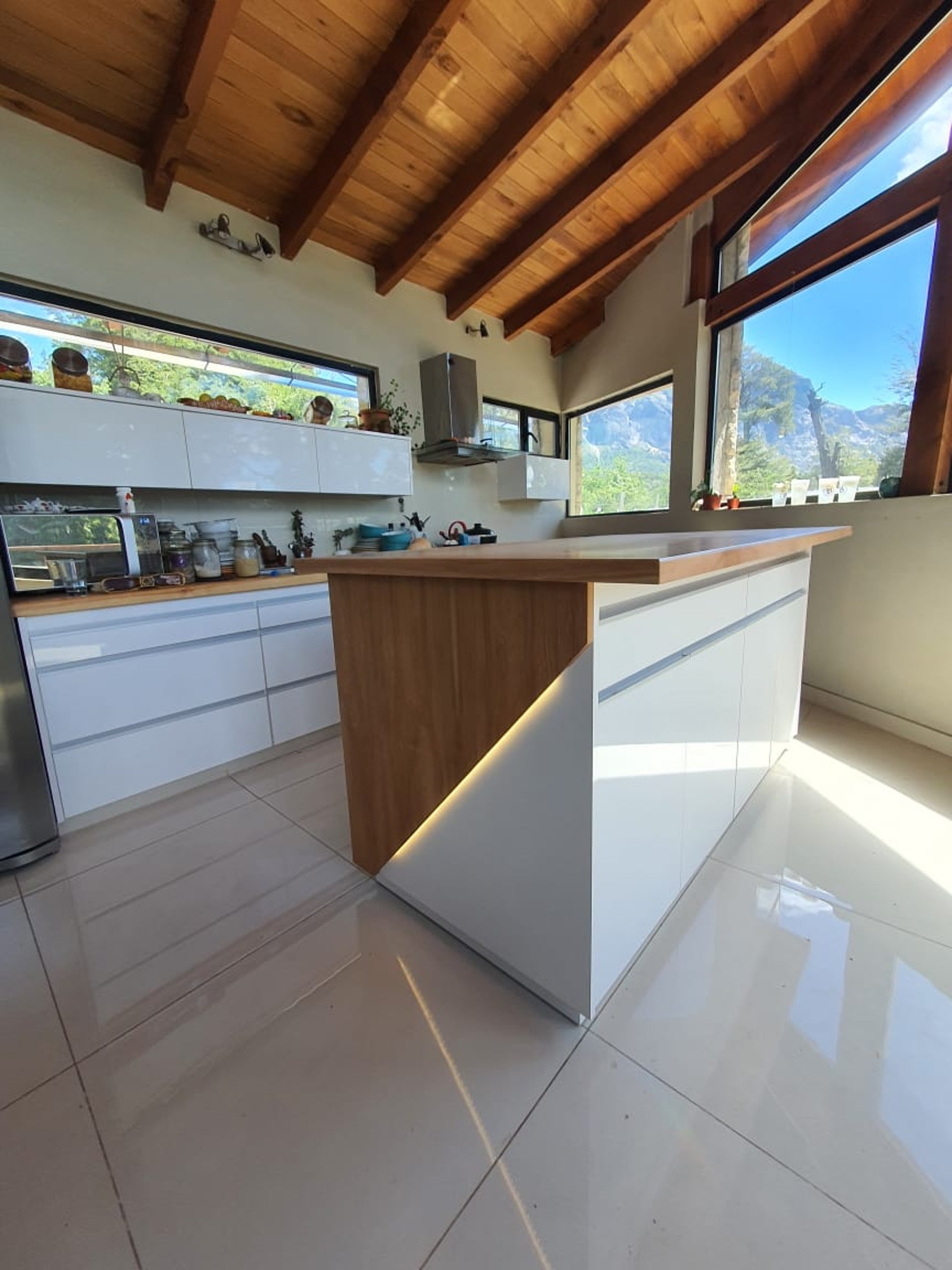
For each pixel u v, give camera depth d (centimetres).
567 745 95
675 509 400
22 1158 87
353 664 139
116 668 196
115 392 231
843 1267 69
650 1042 102
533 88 239
